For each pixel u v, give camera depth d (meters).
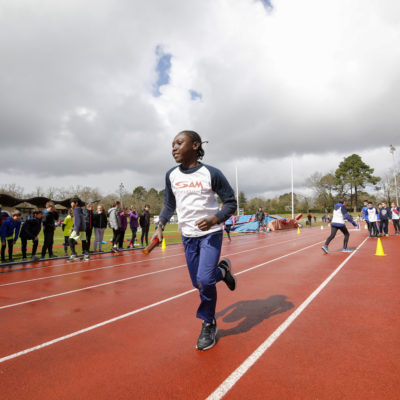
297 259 7.90
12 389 1.96
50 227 9.08
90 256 9.57
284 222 26.12
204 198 2.56
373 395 1.77
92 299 4.30
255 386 1.90
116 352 2.49
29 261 8.31
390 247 10.22
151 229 29.52
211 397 1.79
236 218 24.88
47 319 3.44
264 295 4.25
